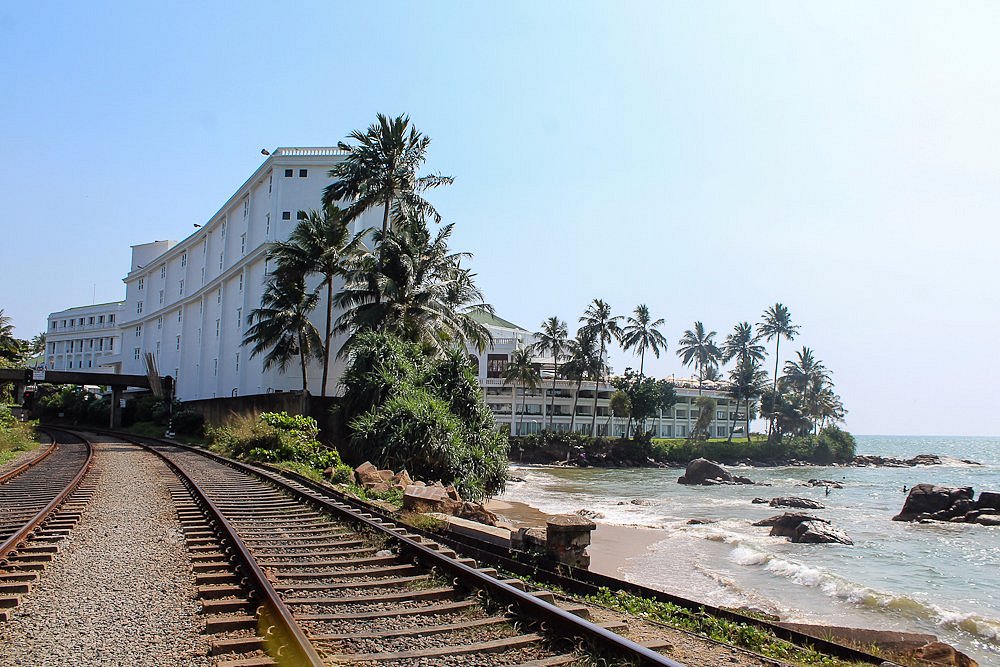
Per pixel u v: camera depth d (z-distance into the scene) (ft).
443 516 43.01
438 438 81.20
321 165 162.40
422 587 24.80
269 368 149.89
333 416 102.37
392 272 119.03
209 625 19.19
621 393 280.72
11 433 109.09
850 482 218.18
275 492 53.06
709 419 332.80
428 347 116.57
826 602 46.32
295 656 16.71
